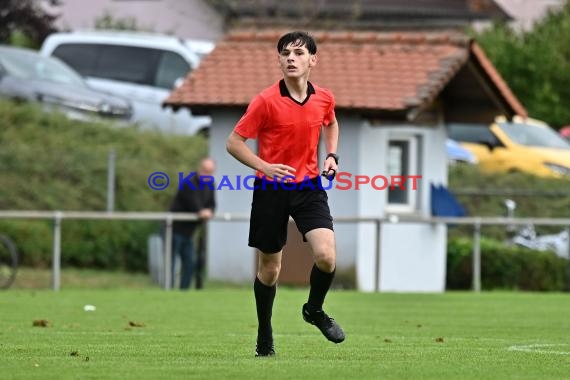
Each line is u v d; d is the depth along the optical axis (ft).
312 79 217.36
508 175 276.00
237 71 222.28
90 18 451.94
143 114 314.55
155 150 273.13
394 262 219.20
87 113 290.35
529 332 126.82
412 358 95.86
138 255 239.30
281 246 90.89
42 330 121.90
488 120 231.50
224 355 96.94
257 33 229.45
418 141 224.53
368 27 417.90
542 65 370.32
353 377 82.23
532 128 308.19
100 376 82.07
